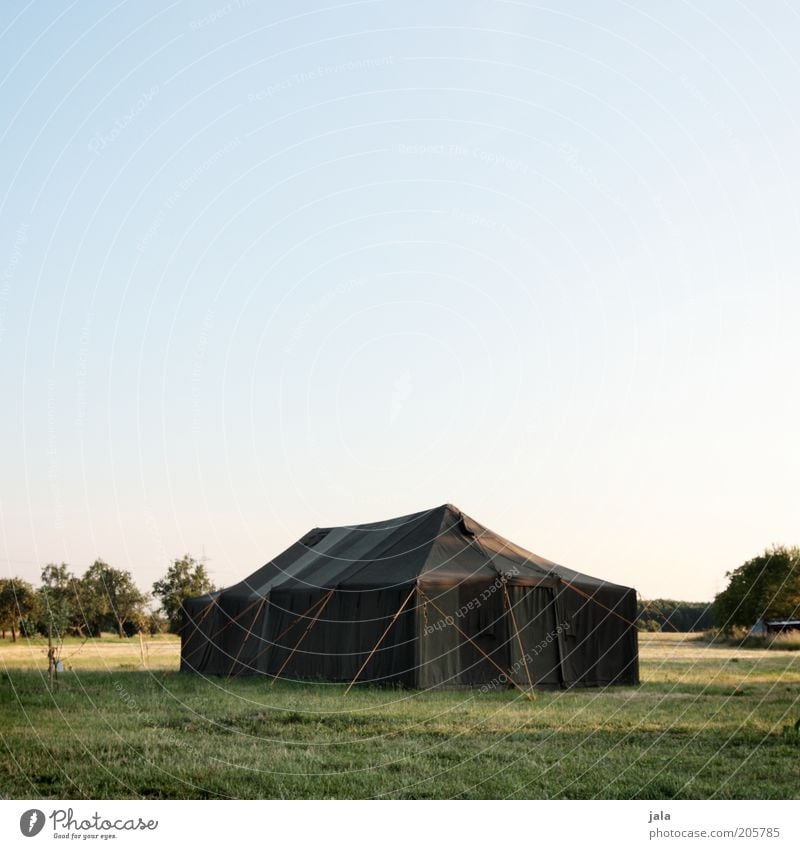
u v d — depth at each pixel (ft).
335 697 50.57
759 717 40.96
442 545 61.36
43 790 27.78
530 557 63.26
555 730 38.09
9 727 39.17
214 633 70.69
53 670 60.44
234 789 27.96
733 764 31.01
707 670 68.64
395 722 40.70
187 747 34.27
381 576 59.16
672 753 32.89
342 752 33.32
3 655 90.99
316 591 61.46
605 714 42.98
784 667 71.36
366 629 57.72
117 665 79.77
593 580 62.23
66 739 35.78
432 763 31.48
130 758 32.17
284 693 52.95
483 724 39.88
